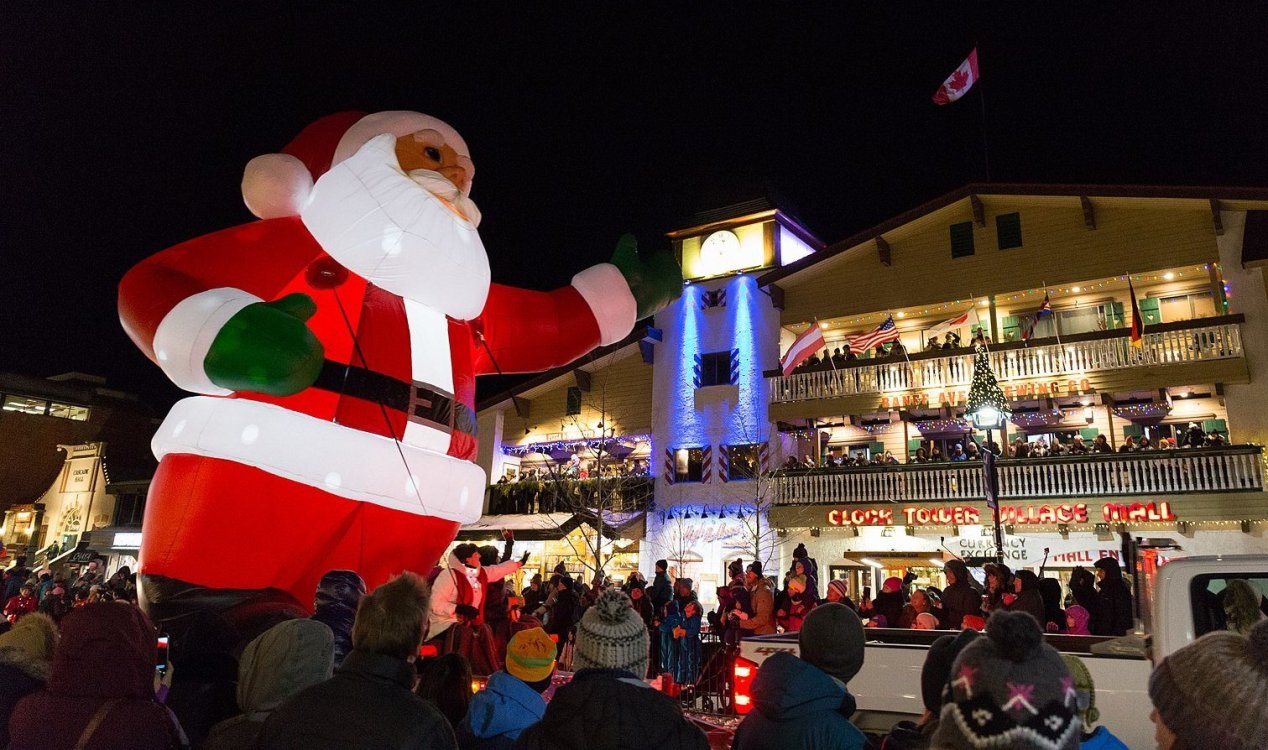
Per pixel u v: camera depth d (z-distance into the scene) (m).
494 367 9.10
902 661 5.76
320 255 7.46
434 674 4.50
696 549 24.09
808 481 22.30
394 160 7.70
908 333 23.62
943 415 22.02
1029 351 20.30
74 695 3.07
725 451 24.52
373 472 7.01
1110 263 20.14
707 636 15.95
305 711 2.73
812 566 12.41
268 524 6.75
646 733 2.71
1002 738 1.95
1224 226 18.98
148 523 7.01
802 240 27.42
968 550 20.30
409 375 7.46
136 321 6.61
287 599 6.89
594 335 9.43
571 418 28.05
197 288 6.71
